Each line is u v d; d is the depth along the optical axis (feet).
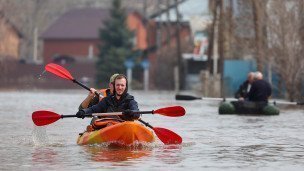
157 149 113.29
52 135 138.31
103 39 613.11
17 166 93.86
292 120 184.34
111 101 123.03
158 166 94.22
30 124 167.43
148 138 117.70
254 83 208.03
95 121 121.60
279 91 302.66
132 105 122.42
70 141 126.21
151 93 426.10
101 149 112.16
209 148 115.96
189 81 529.45
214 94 350.23
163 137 120.98
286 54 279.90
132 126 115.03
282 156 105.91
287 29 280.72
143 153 107.45
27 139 130.21
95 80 615.98
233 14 334.85
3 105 257.34
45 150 111.65
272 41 285.43
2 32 534.78
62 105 258.16
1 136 136.46
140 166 93.97
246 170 91.50
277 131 150.20
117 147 114.83
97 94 126.21
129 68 555.28
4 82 565.12
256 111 207.62
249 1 313.73
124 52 600.80
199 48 515.09
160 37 651.66
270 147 118.32
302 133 145.69
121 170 90.38
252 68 364.99
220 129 155.12
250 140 130.31
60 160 99.50
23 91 461.78
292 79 279.69
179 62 521.65
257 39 294.46
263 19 292.81
